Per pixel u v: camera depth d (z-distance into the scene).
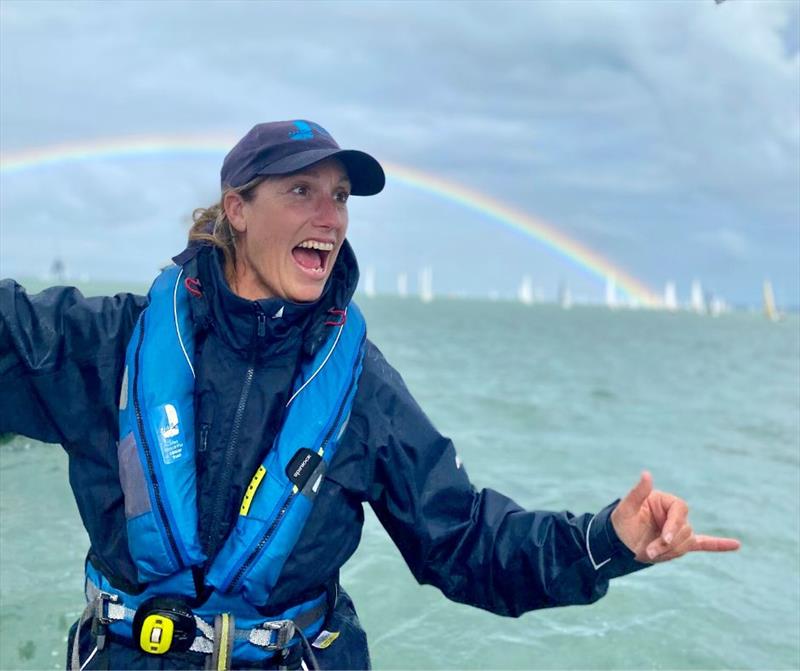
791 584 5.86
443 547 2.26
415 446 2.23
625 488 8.80
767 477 9.59
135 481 2.06
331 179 2.19
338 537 2.20
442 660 4.53
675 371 28.17
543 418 14.20
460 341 41.94
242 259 2.29
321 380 2.18
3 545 5.36
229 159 2.23
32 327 2.16
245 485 2.10
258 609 2.12
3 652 4.01
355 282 2.25
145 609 2.06
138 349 2.16
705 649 4.77
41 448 7.53
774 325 126.69
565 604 2.18
